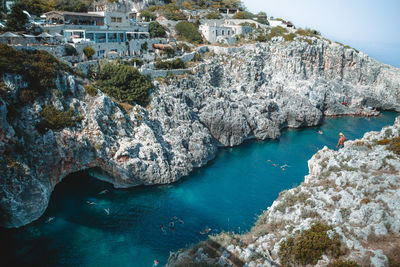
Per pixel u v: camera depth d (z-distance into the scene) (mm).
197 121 76000
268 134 87750
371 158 38750
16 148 45625
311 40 120562
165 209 51969
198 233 45875
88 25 82500
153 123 67312
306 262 28453
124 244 43062
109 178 58406
